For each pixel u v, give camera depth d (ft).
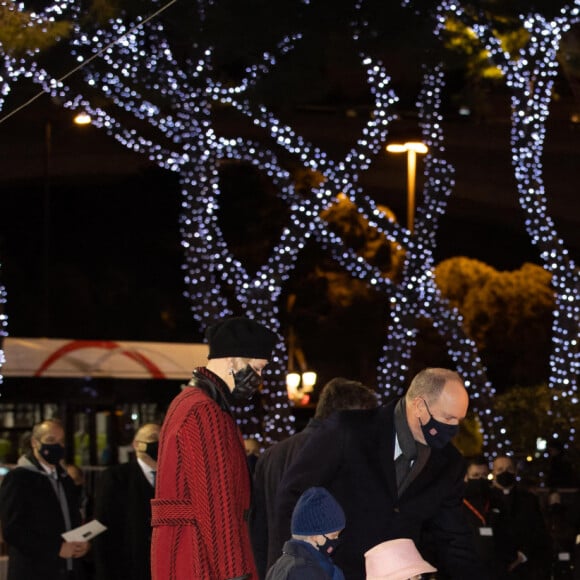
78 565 40.78
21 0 58.13
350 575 24.11
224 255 81.35
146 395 79.56
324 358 172.35
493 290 160.15
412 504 24.34
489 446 83.10
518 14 69.67
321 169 79.87
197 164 79.20
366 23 72.59
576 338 78.07
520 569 45.11
